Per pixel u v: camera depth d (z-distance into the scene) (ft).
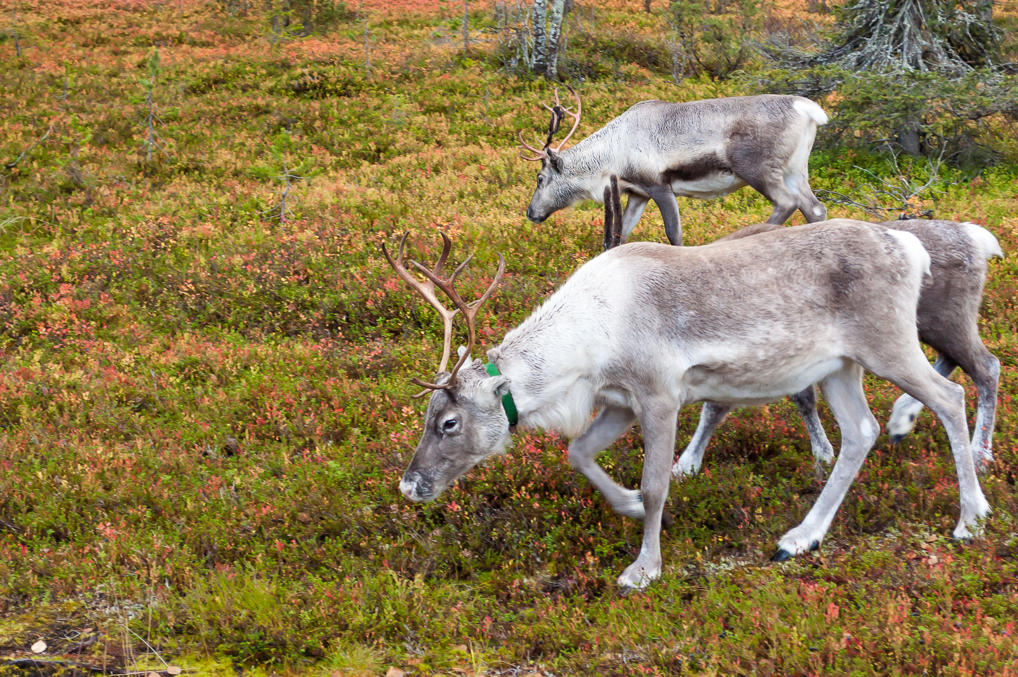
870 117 45.85
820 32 57.72
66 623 15.23
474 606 15.81
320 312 29.60
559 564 16.88
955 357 18.74
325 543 17.58
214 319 30.32
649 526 16.19
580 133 55.06
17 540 17.76
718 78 71.72
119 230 39.81
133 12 96.89
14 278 33.01
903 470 18.76
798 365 16.37
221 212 41.73
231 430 22.57
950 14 51.34
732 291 16.06
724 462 20.16
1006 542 15.88
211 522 18.07
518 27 75.46
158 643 14.69
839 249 16.24
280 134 56.39
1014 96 44.88
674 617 14.97
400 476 19.24
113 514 18.54
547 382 16.28
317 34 86.99
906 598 14.58
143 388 24.59
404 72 71.10
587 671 13.88
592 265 16.75
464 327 27.94
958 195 41.91
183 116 60.08
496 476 18.98
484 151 51.62
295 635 14.62
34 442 21.52
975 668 12.85
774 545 16.81
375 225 38.19
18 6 96.89
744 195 42.34
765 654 13.82
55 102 62.13
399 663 14.39
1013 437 19.66
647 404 16.10
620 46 77.00
